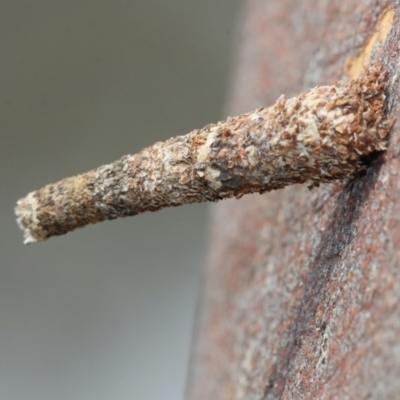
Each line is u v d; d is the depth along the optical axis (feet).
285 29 0.25
